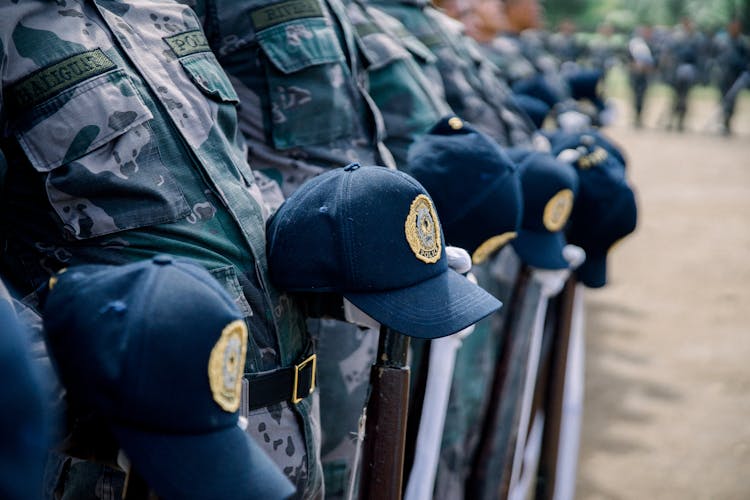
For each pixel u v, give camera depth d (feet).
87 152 4.82
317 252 4.92
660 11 108.78
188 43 5.49
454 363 8.39
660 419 14.80
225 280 5.03
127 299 3.64
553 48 58.54
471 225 6.79
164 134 5.08
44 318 3.74
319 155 6.90
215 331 3.67
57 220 4.86
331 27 7.07
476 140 6.88
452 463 8.55
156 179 4.98
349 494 5.77
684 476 13.01
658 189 33.78
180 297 3.66
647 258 24.57
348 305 5.44
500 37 15.83
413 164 6.88
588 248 9.75
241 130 6.82
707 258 24.75
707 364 17.26
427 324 4.82
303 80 6.75
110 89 4.91
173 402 3.60
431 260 4.98
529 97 14.38
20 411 2.94
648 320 19.70
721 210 30.42
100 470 4.78
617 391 15.81
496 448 9.20
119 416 3.61
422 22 10.85
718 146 45.29
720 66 55.57
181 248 4.98
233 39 6.68
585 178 9.48
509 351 9.13
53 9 4.94
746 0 102.47
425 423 7.00
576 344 11.04
